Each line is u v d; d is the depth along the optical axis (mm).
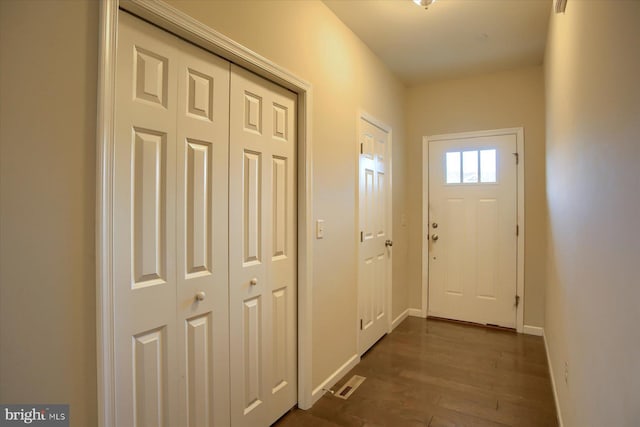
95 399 1066
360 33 2652
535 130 3289
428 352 2885
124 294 1203
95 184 1060
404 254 3742
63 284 999
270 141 1873
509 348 2959
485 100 3488
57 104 980
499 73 3424
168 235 1356
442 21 2492
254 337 1786
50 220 971
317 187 2191
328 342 2316
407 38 2729
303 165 2068
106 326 1082
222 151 1585
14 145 908
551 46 2373
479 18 2453
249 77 1736
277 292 1950
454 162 3643
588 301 1217
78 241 1027
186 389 1433
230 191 1632
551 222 2527
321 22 2240
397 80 3541
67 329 1008
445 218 3691
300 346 2094
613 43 891
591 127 1150
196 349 1479
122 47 1192
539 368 2586
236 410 1673
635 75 726
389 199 3318
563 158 1845
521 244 3352
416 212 3816
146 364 1279
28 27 928
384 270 3254
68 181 1005
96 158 1061
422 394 2236
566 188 1748
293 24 1964
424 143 3762
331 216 2348
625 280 800
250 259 1760
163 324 1341
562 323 1881
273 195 1905
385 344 3055
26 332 933
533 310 3305
